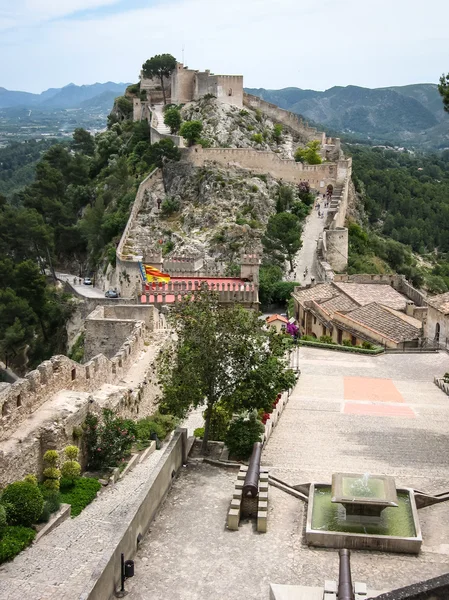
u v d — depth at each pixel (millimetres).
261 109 150750
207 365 34219
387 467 32375
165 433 40531
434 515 27328
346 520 26312
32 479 28422
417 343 63281
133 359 47438
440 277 129000
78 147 192375
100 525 26547
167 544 25219
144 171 132625
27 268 105625
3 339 97188
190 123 130000
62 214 141875
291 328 57219
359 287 80750
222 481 30797
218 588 22531
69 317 105438
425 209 199250
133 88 176500
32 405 31859
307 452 34375
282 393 43750
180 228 114938
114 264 111188
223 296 72688
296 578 23109
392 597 14695
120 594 22141
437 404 44531
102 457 33344
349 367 56094
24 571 22625
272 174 123562
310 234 109625
